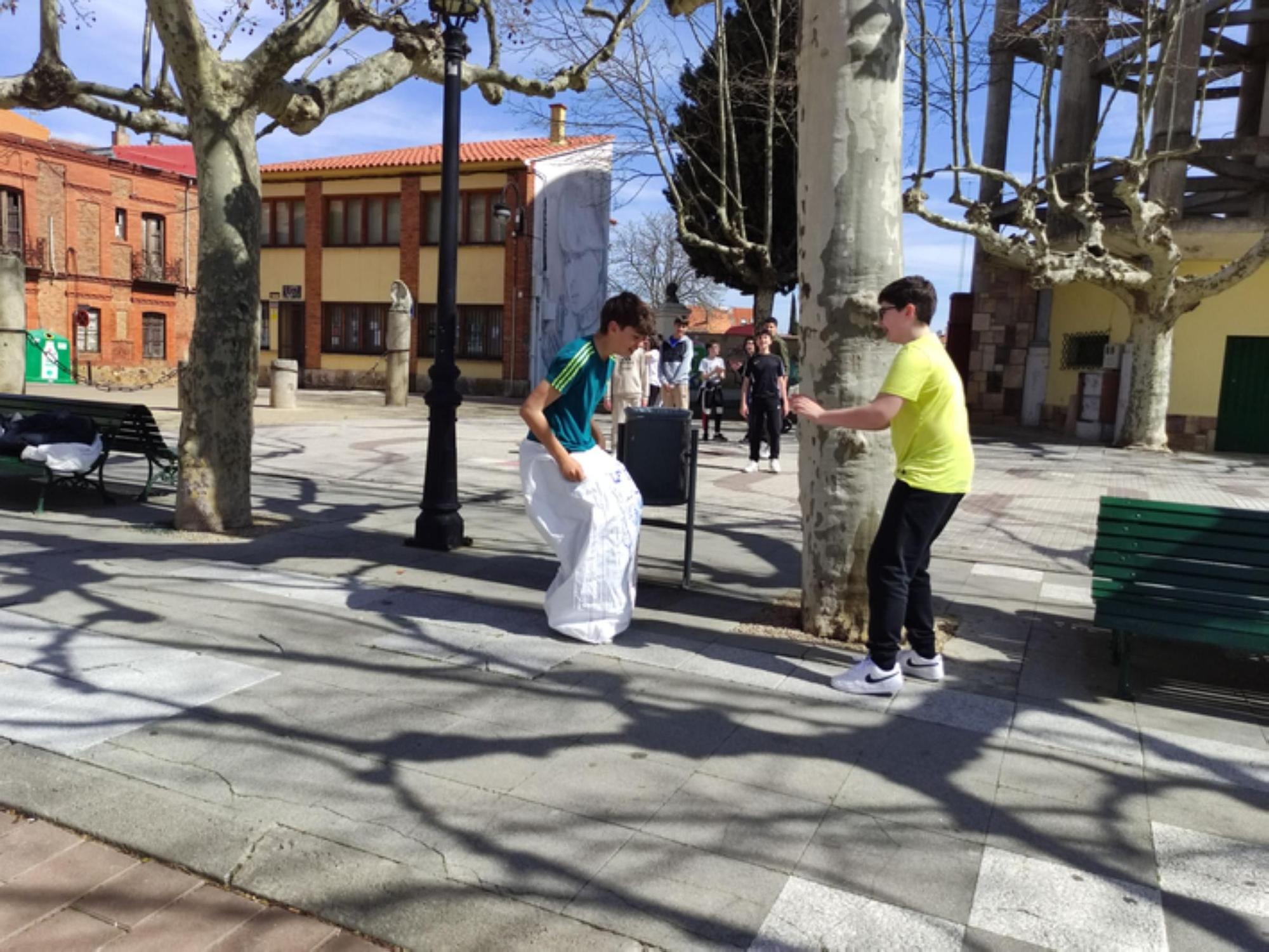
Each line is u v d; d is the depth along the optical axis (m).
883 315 4.15
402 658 4.55
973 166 14.92
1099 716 4.14
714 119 21.48
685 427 5.92
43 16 7.15
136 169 35.34
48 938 2.46
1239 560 4.11
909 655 4.58
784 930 2.55
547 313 29.91
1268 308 17.45
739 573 6.68
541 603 5.59
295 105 7.18
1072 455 15.70
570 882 2.75
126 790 3.19
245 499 7.36
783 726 3.92
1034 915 2.65
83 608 5.10
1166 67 15.12
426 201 30.28
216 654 4.50
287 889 2.69
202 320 6.98
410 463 11.83
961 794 3.37
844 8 4.56
